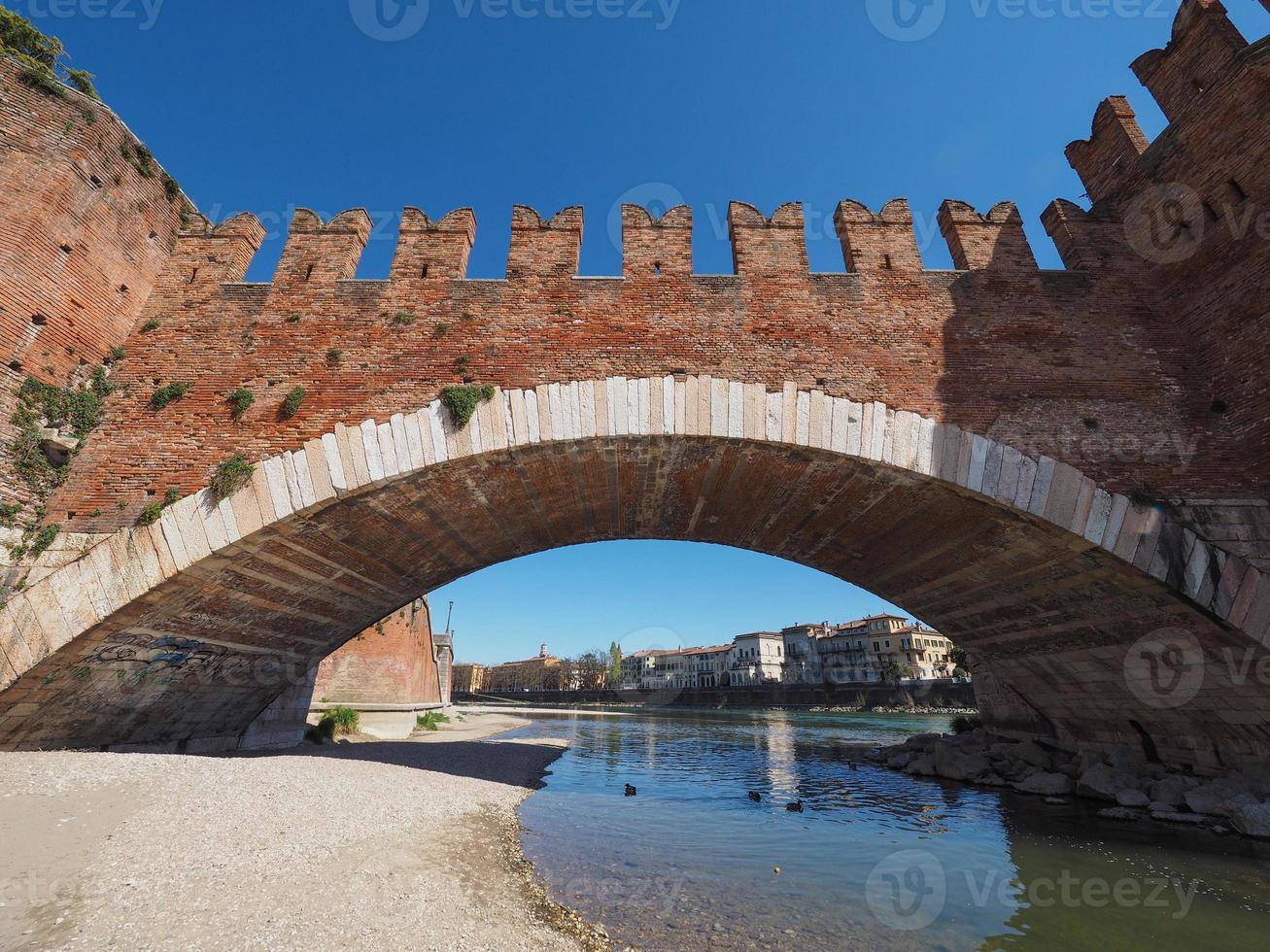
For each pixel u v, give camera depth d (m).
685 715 77.62
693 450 13.26
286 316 13.98
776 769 24.91
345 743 27.33
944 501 13.22
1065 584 14.09
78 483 12.10
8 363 11.52
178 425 12.70
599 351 13.35
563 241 14.77
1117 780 16.89
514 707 105.75
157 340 13.74
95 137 13.44
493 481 13.77
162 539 11.53
